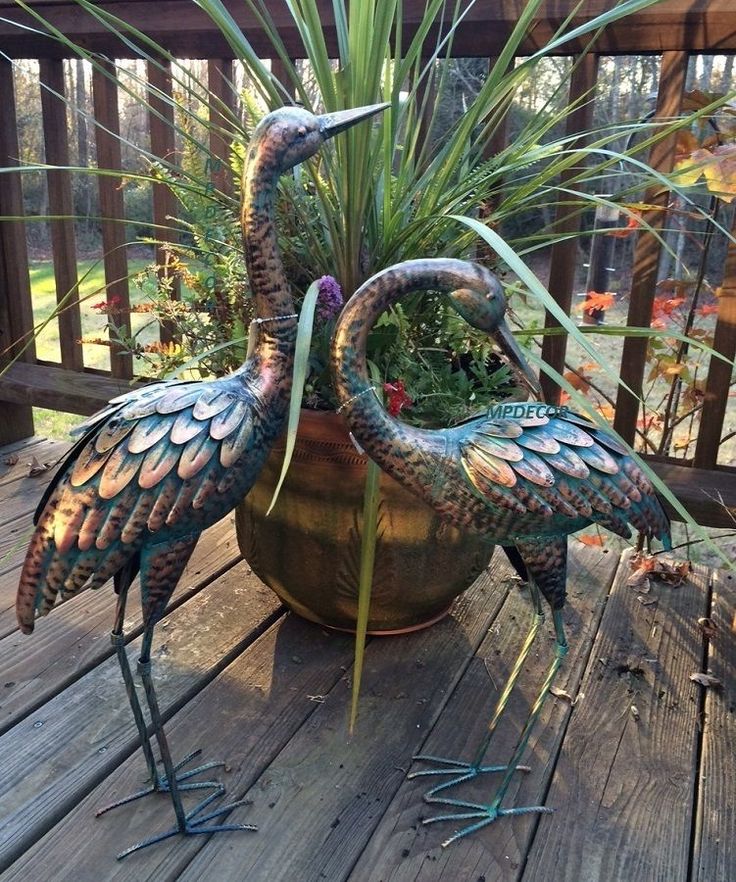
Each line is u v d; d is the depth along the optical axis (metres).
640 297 1.86
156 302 1.82
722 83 4.54
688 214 1.70
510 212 1.54
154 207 2.21
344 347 1.14
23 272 2.53
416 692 1.54
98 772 1.31
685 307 2.73
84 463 1.08
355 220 1.42
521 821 1.25
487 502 1.14
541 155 1.47
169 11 2.02
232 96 2.07
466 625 1.75
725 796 1.31
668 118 1.55
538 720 1.48
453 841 1.21
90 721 1.43
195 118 1.59
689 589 1.93
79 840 1.20
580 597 1.88
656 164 1.75
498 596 1.86
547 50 1.37
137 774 1.32
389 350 1.46
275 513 1.52
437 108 1.58
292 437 0.96
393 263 1.49
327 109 1.38
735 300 1.79
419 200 1.59
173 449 1.07
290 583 1.58
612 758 1.39
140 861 1.16
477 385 1.60
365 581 1.18
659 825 1.25
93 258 5.62
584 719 1.48
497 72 1.41
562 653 1.22
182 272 1.79
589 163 2.07
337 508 1.45
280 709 1.48
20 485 2.40
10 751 1.35
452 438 1.17
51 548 1.08
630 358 1.91
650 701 1.54
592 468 1.14
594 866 1.18
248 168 1.13
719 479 1.90
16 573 1.90
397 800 1.29
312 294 1.08
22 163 2.28
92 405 2.47
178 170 1.57
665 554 2.09
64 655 1.60
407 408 1.43
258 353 1.17
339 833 1.22
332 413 1.39
